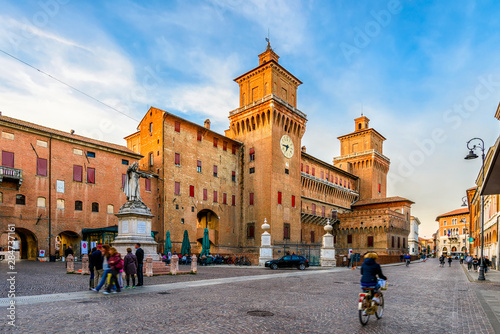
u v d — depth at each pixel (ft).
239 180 225.97
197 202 195.93
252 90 228.22
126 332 30.42
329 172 290.97
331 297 53.62
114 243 81.51
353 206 312.29
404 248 289.53
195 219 193.26
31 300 44.65
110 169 168.76
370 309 35.35
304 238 248.11
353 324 35.22
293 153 229.86
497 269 143.02
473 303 50.83
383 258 196.95
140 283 59.57
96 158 163.73
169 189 181.88
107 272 51.26
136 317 35.94
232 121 235.40
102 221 161.89
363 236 270.46
